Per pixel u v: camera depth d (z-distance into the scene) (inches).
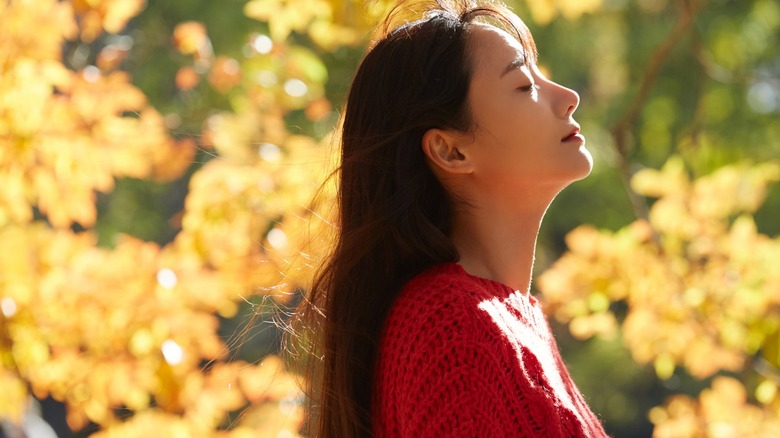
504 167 78.0
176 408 177.5
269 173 192.4
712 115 536.7
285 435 170.7
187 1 404.5
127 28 411.2
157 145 185.3
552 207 580.1
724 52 539.8
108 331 175.6
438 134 78.5
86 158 176.4
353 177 80.9
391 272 79.1
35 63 167.9
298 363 90.0
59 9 168.9
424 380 69.6
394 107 79.2
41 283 173.9
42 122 170.4
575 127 79.9
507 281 80.7
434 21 80.4
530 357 71.5
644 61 534.6
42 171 173.0
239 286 183.9
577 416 70.5
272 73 223.5
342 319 79.6
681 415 202.7
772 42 545.6
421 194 79.4
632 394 565.0
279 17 203.0
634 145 528.7
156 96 394.9
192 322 177.6
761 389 201.9
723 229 210.7
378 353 76.5
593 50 553.3
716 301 206.1
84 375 175.5
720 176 210.1
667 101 536.1
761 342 203.8
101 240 474.3
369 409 78.2
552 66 551.2
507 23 83.3
